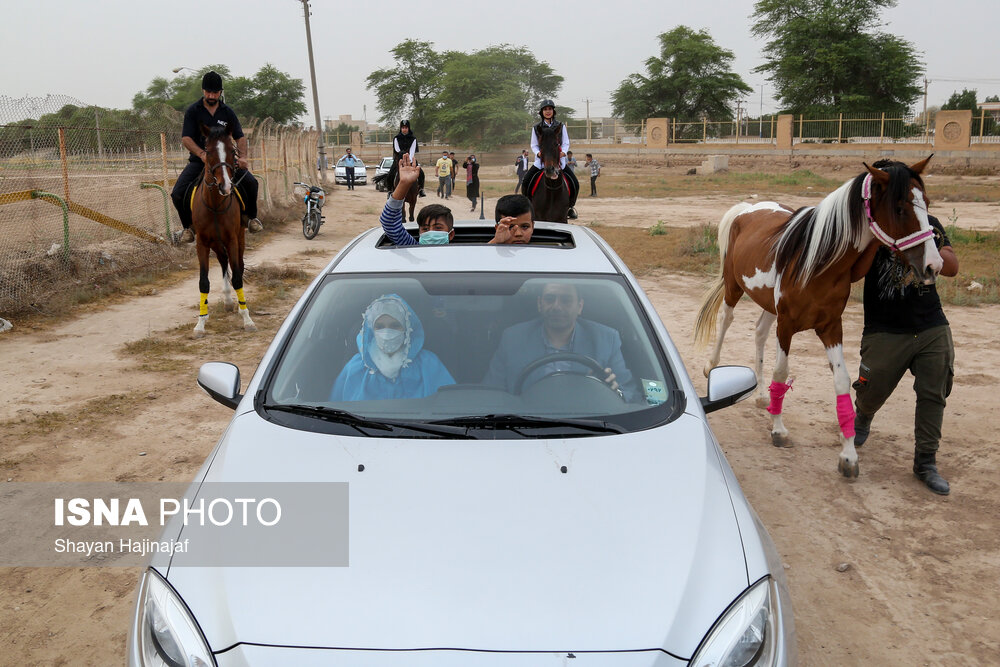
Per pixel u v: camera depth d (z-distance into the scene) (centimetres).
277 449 279
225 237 870
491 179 5278
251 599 218
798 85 6800
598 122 7875
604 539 237
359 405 308
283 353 328
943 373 482
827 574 399
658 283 1200
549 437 285
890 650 340
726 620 215
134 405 638
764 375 710
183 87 9712
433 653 203
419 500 251
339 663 201
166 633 213
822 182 4059
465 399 309
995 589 386
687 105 8225
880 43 6688
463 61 9306
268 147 2352
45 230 1389
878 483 505
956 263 476
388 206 452
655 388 313
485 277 360
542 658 202
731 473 285
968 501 479
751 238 588
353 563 228
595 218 2306
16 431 577
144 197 1573
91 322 917
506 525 241
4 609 363
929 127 5009
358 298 349
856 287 1098
